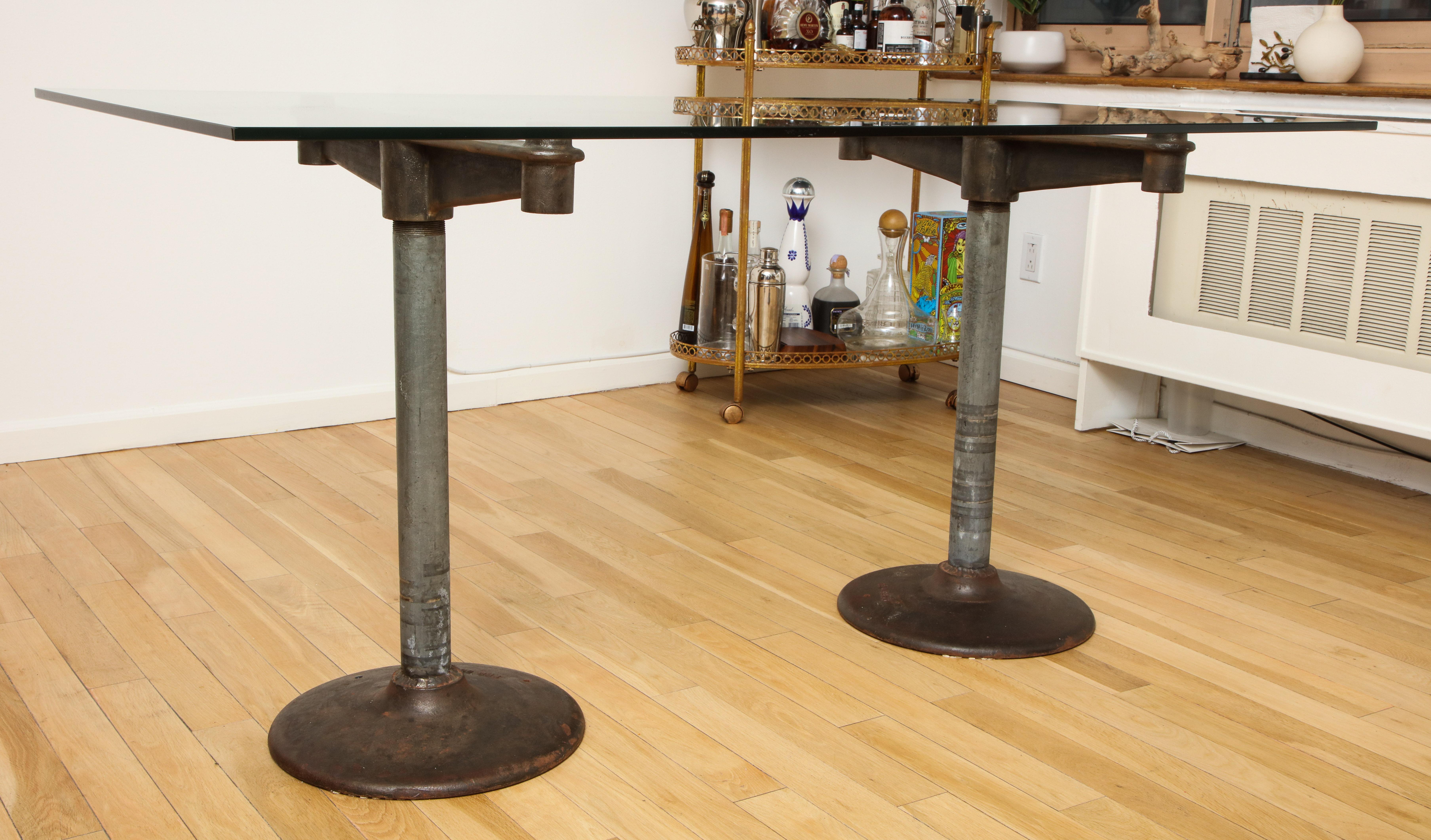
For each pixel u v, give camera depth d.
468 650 1.70
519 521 2.22
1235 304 2.52
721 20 2.73
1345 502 2.43
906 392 3.21
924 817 1.32
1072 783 1.39
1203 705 1.59
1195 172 2.56
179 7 2.48
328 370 2.80
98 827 1.27
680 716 1.53
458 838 1.27
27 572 1.94
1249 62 2.77
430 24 2.75
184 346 2.61
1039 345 3.30
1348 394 2.32
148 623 1.77
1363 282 2.29
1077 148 1.66
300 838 1.26
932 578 1.86
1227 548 2.17
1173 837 1.29
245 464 2.51
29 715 1.50
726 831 1.29
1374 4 2.50
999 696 1.60
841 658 1.70
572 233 3.04
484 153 1.21
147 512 2.22
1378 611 1.91
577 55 2.95
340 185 2.72
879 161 3.45
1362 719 1.56
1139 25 3.04
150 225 2.52
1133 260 2.69
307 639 1.73
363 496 2.34
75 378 2.51
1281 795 1.38
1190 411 2.81
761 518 2.27
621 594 1.91
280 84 2.61
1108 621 1.84
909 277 3.30
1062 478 2.54
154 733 1.46
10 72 2.34
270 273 2.68
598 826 1.29
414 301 1.34
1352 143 2.26
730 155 3.24
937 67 2.73
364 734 1.40
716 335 3.01
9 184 2.37
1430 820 1.34
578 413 2.96
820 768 1.42
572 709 1.50
